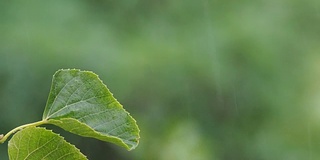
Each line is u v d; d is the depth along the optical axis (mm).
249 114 3422
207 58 3209
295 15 3438
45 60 2850
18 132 698
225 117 3363
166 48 3111
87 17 3053
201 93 3242
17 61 2867
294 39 3412
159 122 3164
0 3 2893
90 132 702
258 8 3357
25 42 2877
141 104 3098
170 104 3170
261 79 3363
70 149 702
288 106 3438
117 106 712
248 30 3264
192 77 3184
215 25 3260
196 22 3281
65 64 2861
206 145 3266
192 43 3217
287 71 3418
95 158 3045
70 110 712
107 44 2959
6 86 2875
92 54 2889
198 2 3328
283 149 3449
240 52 3260
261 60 3295
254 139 3424
